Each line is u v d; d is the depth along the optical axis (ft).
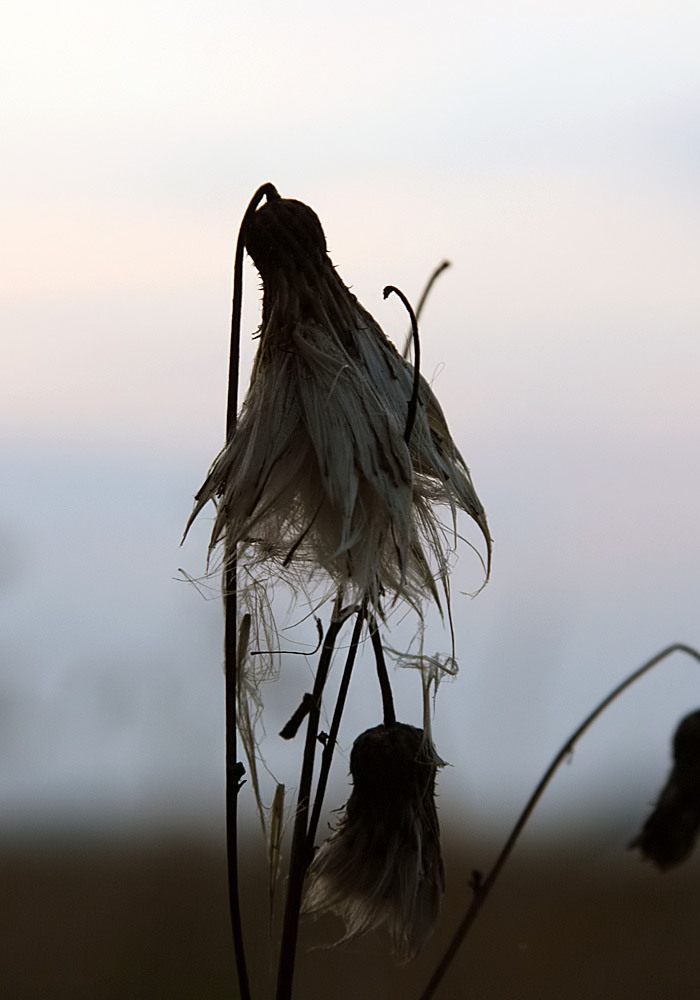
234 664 1.25
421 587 1.25
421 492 1.25
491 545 1.26
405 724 1.26
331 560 1.24
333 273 1.25
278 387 1.24
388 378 1.25
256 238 1.25
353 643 1.25
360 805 1.25
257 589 1.26
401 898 1.25
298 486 1.24
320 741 1.25
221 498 1.25
